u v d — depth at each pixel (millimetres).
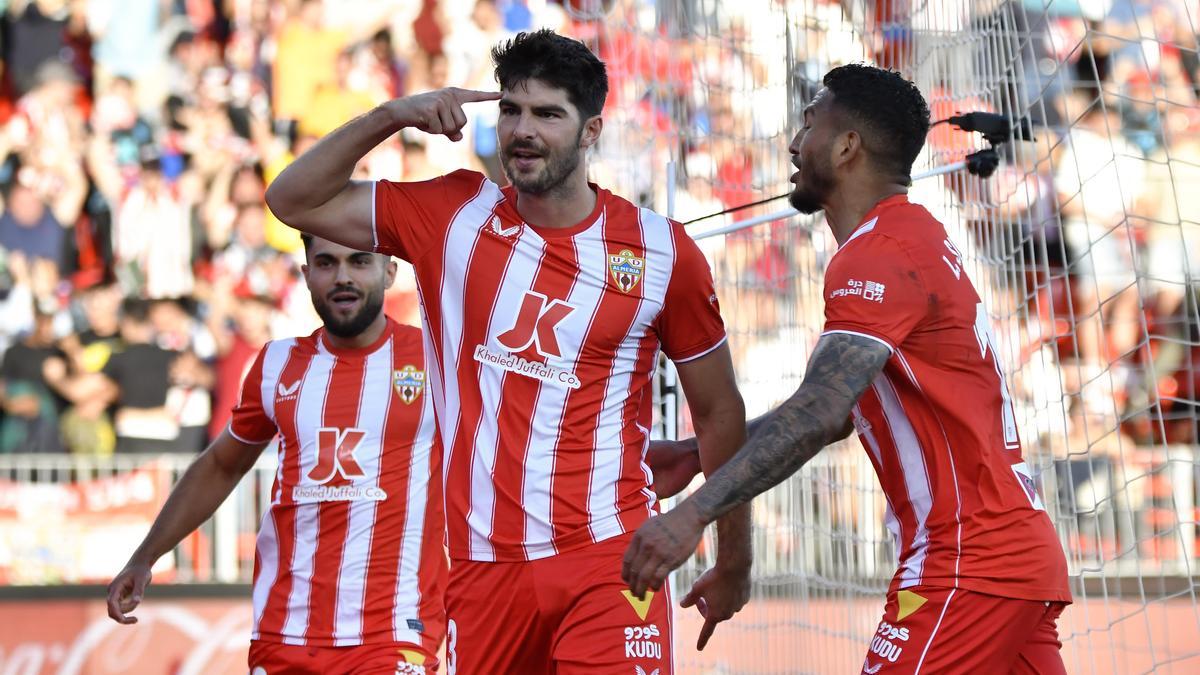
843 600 19188
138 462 28516
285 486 16656
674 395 17734
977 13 18250
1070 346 30969
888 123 11977
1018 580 11164
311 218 12164
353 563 16359
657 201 22828
